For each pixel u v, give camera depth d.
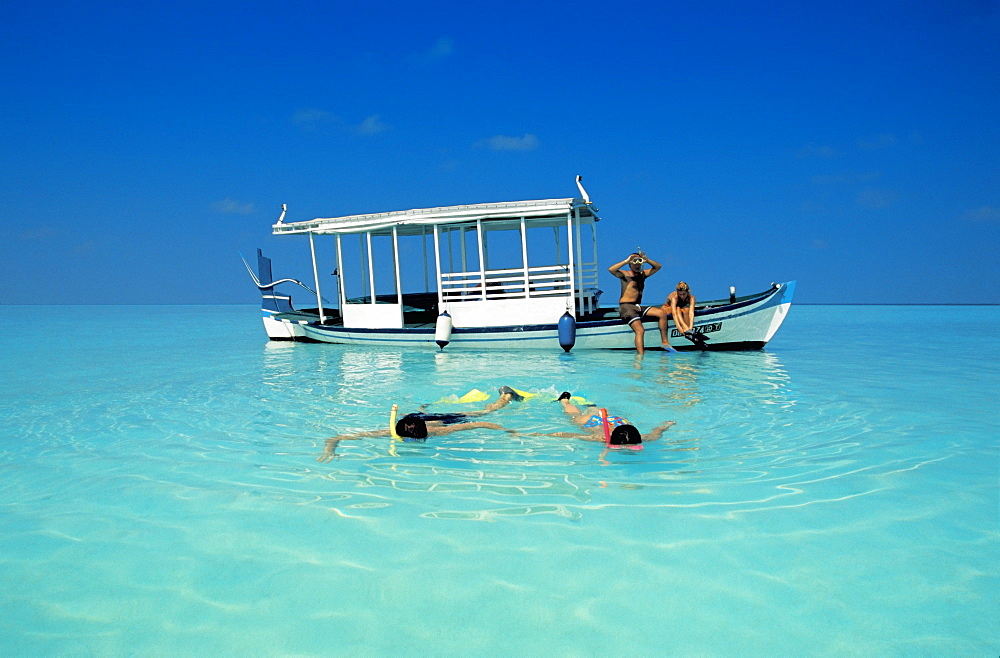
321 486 4.37
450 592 2.85
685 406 6.97
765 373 9.60
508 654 2.39
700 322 12.88
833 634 2.48
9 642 2.54
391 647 2.45
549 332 13.64
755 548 3.24
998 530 3.43
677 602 2.73
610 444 5.35
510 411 6.93
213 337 20.00
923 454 4.96
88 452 5.39
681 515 3.71
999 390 7.95
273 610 2.74
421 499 4.07
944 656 2.33
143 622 2.67
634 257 13.02
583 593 2.82
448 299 14.57
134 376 10.28
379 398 7.95
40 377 10.22
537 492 4.18
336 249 16.39
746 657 2.35
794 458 4.91
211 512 3.88
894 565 3.04
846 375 9.33
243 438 5.87
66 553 3.33
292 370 10.93
